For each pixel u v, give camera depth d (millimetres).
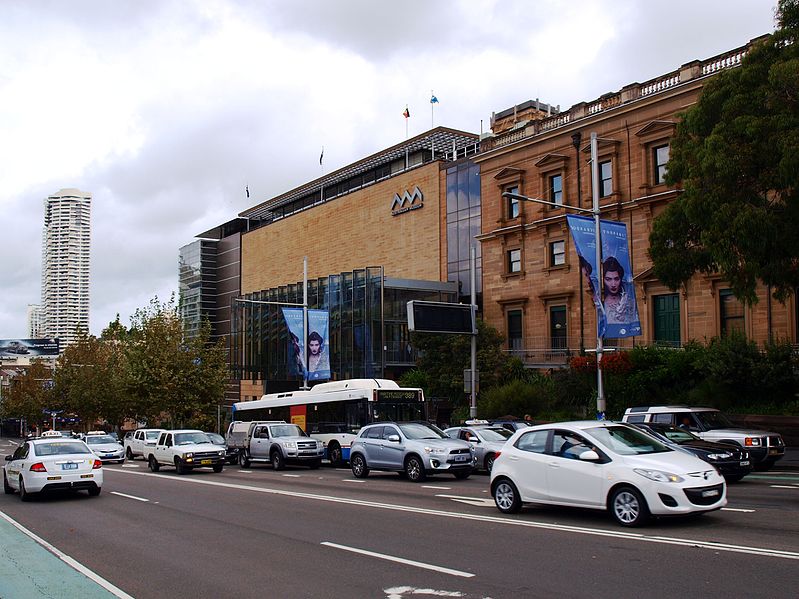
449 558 10328
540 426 14109
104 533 13961
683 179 26594
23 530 14500
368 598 8375
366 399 31453
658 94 37969
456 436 26344
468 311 36219
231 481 25406
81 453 20641
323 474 27922
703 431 21562
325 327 42219
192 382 54406
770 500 15102
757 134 22172
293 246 72688
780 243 22141
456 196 53156
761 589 8055
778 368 28734
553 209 44188
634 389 33594
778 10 23484
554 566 9547
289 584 9180
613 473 12242
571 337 42719
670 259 26781
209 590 9047
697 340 35750
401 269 58125
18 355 164125
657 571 9016
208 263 88062
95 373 72750
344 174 69375
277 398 37906
